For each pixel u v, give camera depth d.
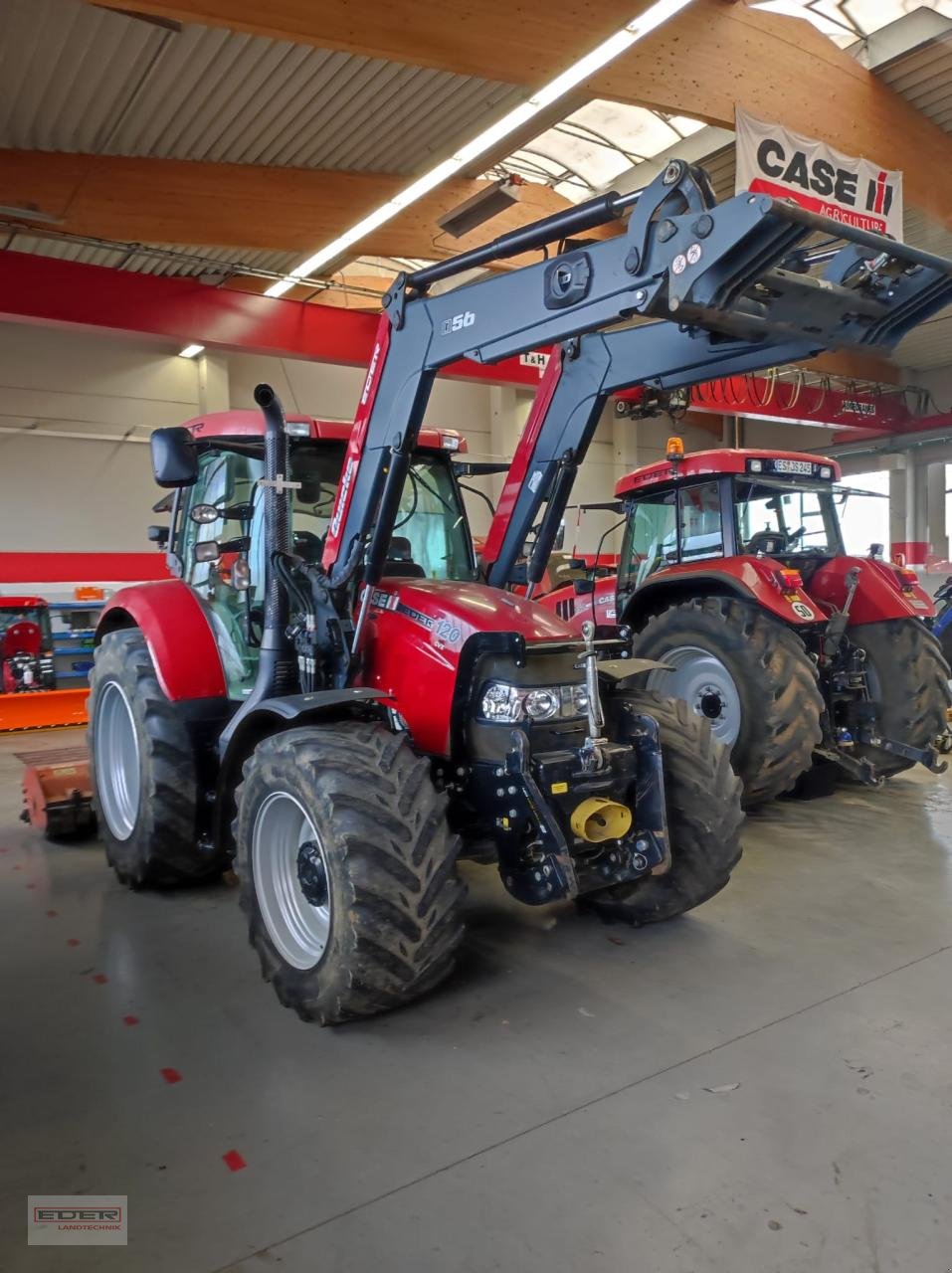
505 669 2.65
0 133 6.55
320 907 2.53
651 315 2.33
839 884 3.49
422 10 4.82
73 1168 1.85
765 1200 1.71
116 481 12.32
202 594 3.62
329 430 3.36
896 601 4.86
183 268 9.66
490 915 3.25
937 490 14.89
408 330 2.94
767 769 4.27
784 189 6.43
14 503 11.63
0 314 7.62
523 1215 1.68
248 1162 1.85
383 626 2.95
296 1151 1.89
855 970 2.72
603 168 9.02
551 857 2.47
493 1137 1.92
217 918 3.30
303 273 8.84
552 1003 2.54
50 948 3.02
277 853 2.64
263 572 3.25
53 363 11.87
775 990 2.60
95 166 6.96
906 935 2.98
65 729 8.38
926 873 3.61
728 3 6.09
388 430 2.93
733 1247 1.59
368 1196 1.74
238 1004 2.59
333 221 7.66
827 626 4.74
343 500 3.05
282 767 2.48
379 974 2.28
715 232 2.12
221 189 7.33
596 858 2.78
